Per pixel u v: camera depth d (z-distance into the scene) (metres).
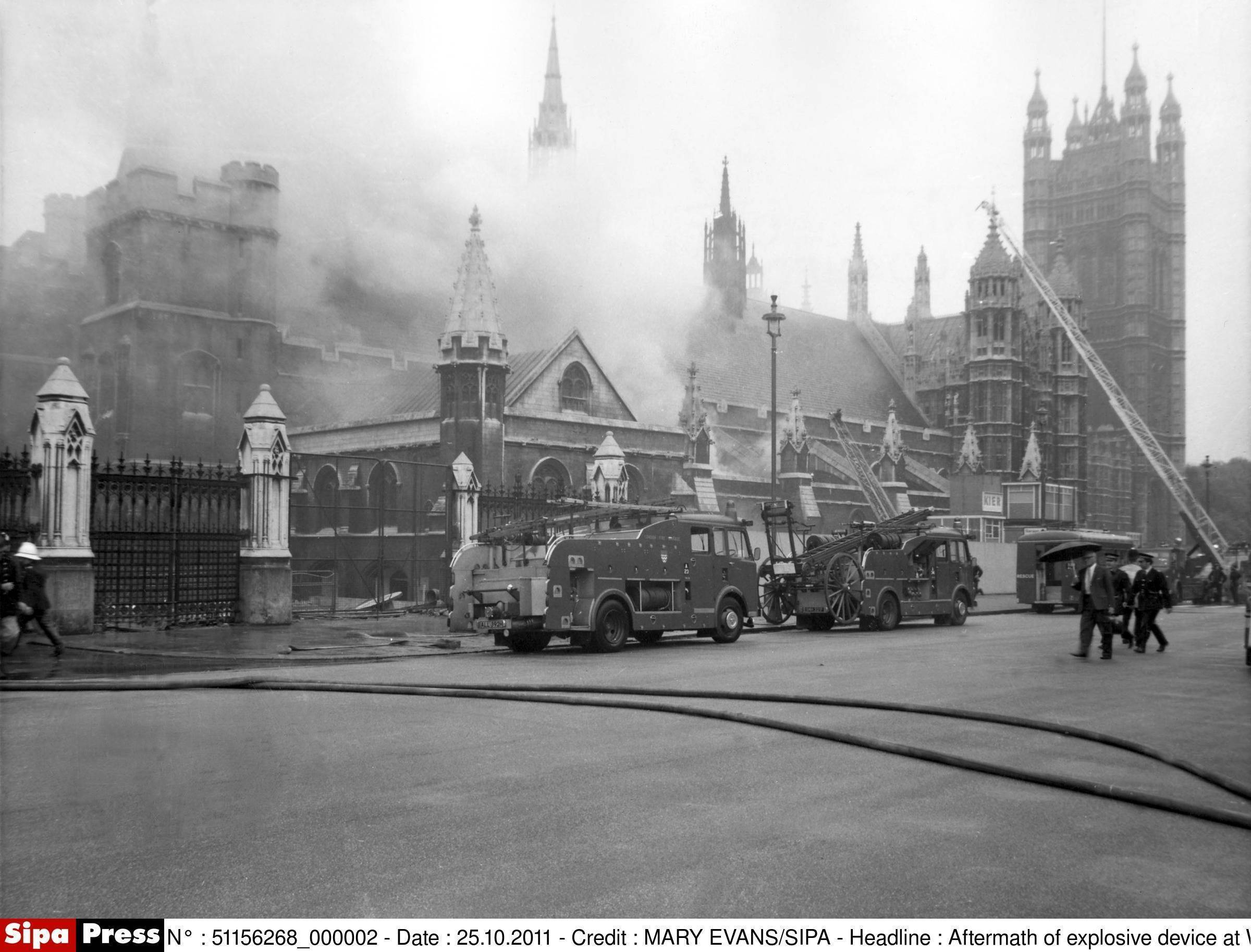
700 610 25.53
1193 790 9.02
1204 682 17.20
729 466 76.31
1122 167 130.62
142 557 27.38
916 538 32.59
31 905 5.97
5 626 19.03
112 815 7.89
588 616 22.98
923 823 7.85
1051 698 14.99
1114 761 10.34
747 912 5.88
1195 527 63.72
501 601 22.69
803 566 30.72
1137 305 128.12
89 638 24.44
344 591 52.31
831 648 24.30
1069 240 133.75
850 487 79.88
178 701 14.15
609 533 24.19
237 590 28.95
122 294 63.72
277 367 67.75
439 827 7.61
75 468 25.03
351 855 6.91
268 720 12.49
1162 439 128.62
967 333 108.62
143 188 63.75
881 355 112.12
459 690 14.82
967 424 105.75
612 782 9.15
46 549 24.66
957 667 19.39
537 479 53.34
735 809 8.20
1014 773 9.46
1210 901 6.22
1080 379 113.75
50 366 62.75
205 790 8.73
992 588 60.81
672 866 6.70
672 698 14.55
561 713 13.16
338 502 54.16
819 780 9.30
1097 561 21.44
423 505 50.84
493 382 50.16
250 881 6.37
